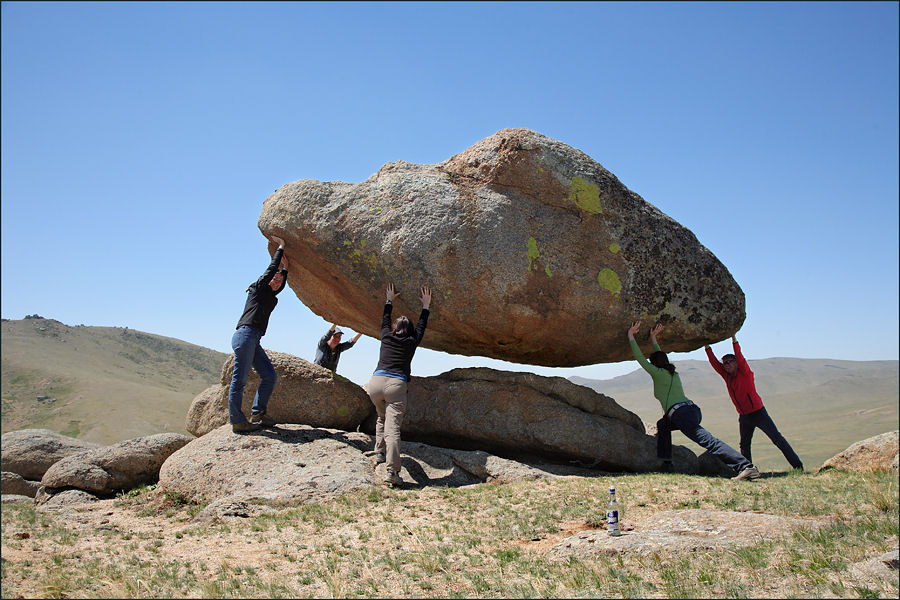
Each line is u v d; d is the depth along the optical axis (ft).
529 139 34.01
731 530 19.36
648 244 34.12
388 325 32.24
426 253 32.91
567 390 36.65
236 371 32.76
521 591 15.40
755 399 35.45
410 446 34.63
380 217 33.76
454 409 36.88
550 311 33.27
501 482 30.58
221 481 29.17
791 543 17.78
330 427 36.91
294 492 27.25
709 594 14.48
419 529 22.11
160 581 17.10
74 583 16.96
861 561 15.90
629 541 18.34
